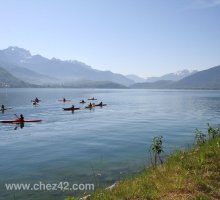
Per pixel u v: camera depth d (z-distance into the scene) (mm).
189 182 13188
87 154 30906
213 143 20266
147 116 74938
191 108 102938
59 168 25312
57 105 116562
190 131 47531
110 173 23469
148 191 12586
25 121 62625
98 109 97875
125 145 35719
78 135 44438
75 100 156125
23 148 34812
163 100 164500
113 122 61594
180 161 16766
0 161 28156
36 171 24422
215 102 142375
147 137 41750
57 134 45688
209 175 13727
